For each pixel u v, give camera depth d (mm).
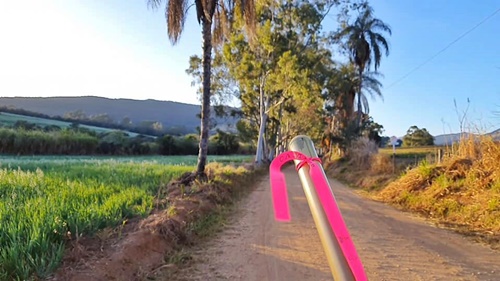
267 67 24094
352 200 13922
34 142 41312
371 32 36031
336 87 29156
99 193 8773
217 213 9914
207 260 6230
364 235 8125
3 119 60250
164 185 11844
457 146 12945
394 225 9195
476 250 6969
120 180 11852
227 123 38031
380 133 46000
